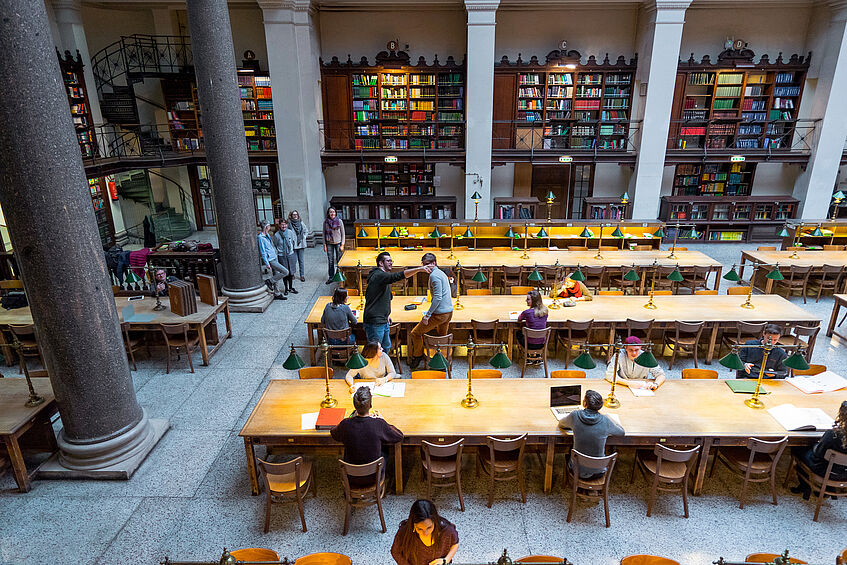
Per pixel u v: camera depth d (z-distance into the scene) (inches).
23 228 170.1
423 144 580.7
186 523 182.4
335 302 268.4
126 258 405.7
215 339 315.0
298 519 183.3
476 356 305.6
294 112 529.0
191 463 213.6
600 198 580.1
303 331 342.3
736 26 547.8
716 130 557.6
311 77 527.8
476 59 514.3
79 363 190.7
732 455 189.3
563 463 211.9
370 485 176.1
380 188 604.1
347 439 168.4
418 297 316.5
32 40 157.6
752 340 243.4
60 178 170.4
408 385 213.6
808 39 543.8
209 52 315.9
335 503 190.5
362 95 568.1
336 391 210.1
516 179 609.0
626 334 312.2
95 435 202.2
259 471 201.9
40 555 169.8
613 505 188.2
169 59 588.4
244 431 184.1
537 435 181.6
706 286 386.0
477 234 474.3
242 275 370.3
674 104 548.1
